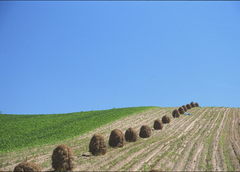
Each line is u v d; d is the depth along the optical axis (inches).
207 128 1445.6
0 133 1327.5
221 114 1977.1
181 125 1563.7
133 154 832.3
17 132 1368.1
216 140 1099.3
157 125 1432.1
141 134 1203.2
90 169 660.1
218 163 733.3
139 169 657.6
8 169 692.7
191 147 951.0
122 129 1409.9
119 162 725.3
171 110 2176.4
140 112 2041.1
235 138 1165.1
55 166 653.9
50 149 949.2
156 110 2175.2
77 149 927.0
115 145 953.5
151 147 954.1
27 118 1919.3
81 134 1270.9
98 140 828.0
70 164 654.5
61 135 1258.6
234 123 1611.7
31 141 1147.3
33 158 813.2
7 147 1031.6
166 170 652.1
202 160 761.6
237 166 703.1
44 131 1397.6
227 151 892.0
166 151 878.4
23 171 590.9
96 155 815.1
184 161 750.5
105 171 640.4
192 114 2006.6
